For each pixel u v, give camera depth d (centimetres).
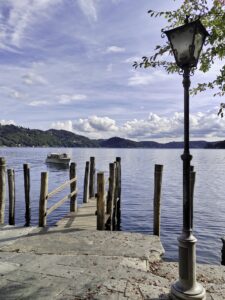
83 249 621
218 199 2369
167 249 1209
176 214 1819
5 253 603
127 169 5394
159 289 448
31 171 4716
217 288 458
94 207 1177
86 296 428
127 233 737
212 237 1382
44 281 475
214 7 486
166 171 4953
